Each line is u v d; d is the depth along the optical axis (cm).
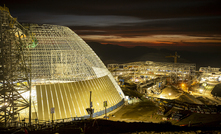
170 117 5953
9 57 4066
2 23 4141
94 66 6994
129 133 2817
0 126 3609
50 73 5728
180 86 13950
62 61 6275
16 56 4247
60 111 4919
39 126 3675
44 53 6150
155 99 8356
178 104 7381
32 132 3022
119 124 3550
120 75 17425
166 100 8131
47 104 4881
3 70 3834
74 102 5266
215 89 13188
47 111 4788
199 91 12525
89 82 6012
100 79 6506
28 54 4853
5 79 3903
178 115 6041
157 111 6562
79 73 6166
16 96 4450
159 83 12575
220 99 10525
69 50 6612
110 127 3300
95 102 5744
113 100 6562
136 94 9788
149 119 5750
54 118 4769
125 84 13700
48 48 6341
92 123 3612
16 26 4794
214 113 6291
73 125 3484
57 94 5144
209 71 19812
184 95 10331
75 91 5466
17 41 4516
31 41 5538
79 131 3034
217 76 17800
